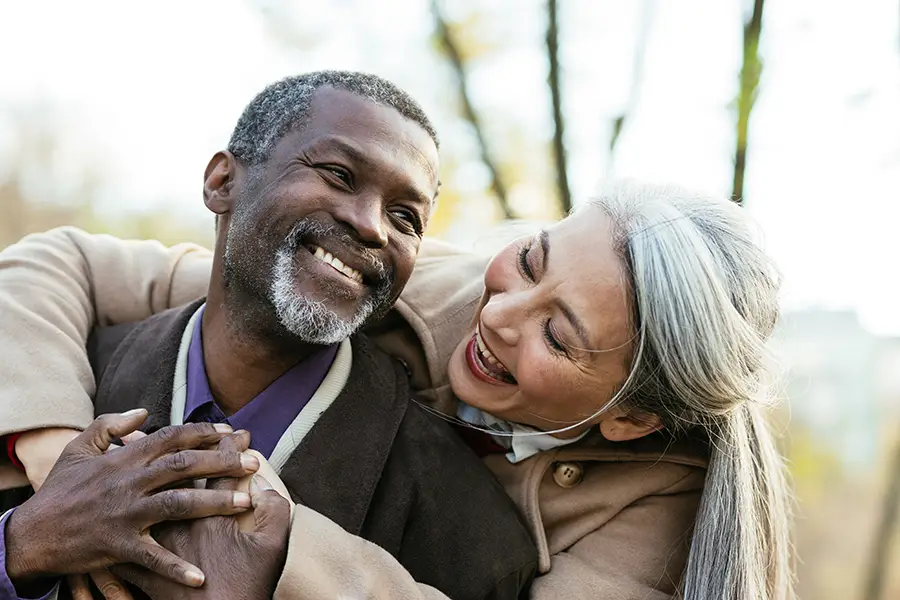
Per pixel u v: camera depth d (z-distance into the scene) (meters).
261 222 1.33
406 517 1.39
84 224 7.17
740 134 2.14
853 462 4.99
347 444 1.40
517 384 1.52
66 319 1.54
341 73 1.42
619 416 1.55
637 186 1.56
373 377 1.51
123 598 1.16
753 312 1.51
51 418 1.35
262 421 1.39
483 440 1.67
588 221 1.48
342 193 1.34
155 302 1.72
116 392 1.44
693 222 1.49
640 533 1.63
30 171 7.21
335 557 1.14
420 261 1.86
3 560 1.13
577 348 1.43
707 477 1.60
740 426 1.60
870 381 4.70
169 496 1.11
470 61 2.94
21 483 1.37
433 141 1.47
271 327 1.35
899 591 3.64
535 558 1.49
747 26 2.11
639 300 1.41
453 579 1.38
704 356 1.43
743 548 1.54
